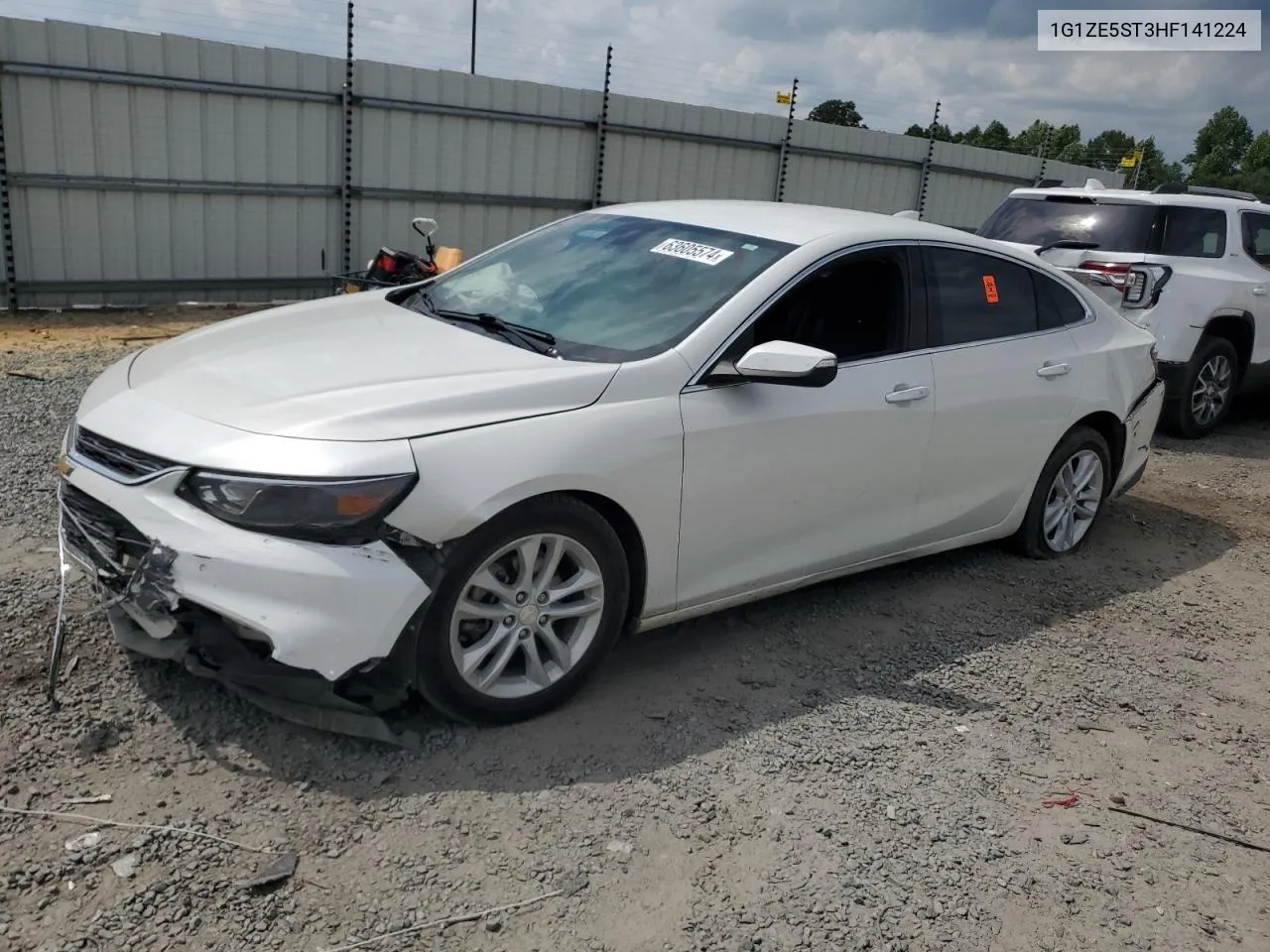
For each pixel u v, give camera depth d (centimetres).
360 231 1241
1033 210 903
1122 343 551
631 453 344
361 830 289
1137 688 423
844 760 347
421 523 301
